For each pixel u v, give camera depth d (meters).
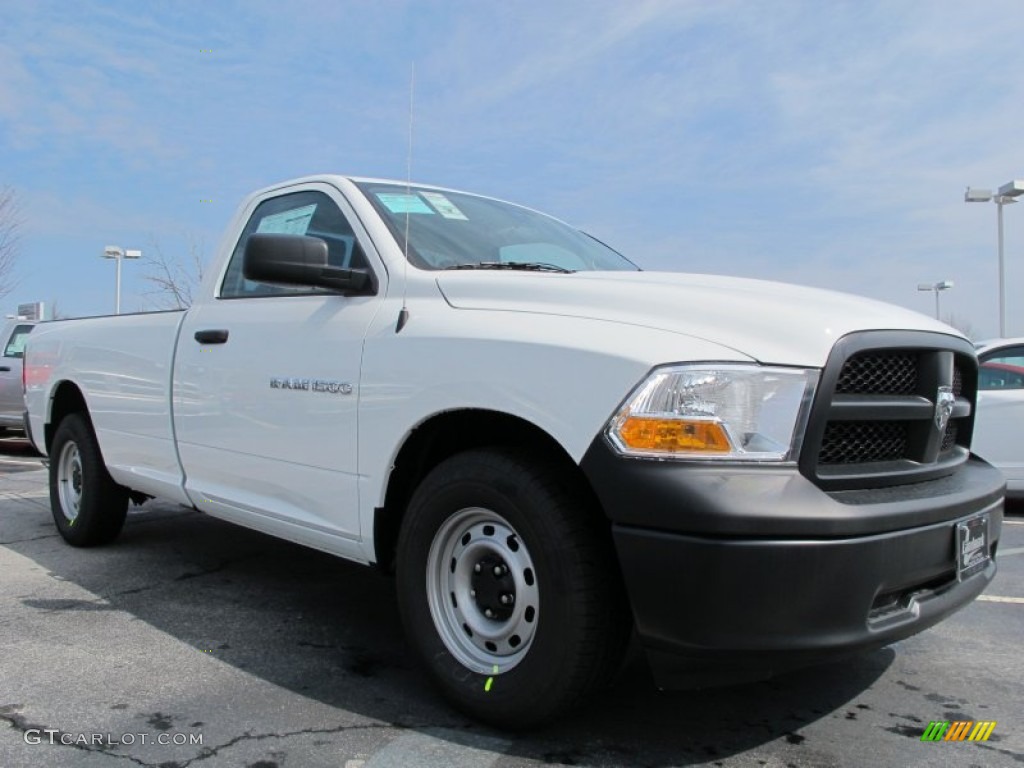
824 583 2.31
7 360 11.42
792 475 2.38
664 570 2.33
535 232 4.19
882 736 2.85
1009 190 19.64
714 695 3.17
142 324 4.68
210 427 4.01
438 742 2.73
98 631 3.79
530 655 2.64
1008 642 3.84
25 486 8.29
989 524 3.00
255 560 5.15
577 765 2.59
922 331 2.88
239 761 2.58
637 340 2.52
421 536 2.97
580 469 2.56
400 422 3.01
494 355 2.74
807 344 2.49
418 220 3.62
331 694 3.12
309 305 3.59
